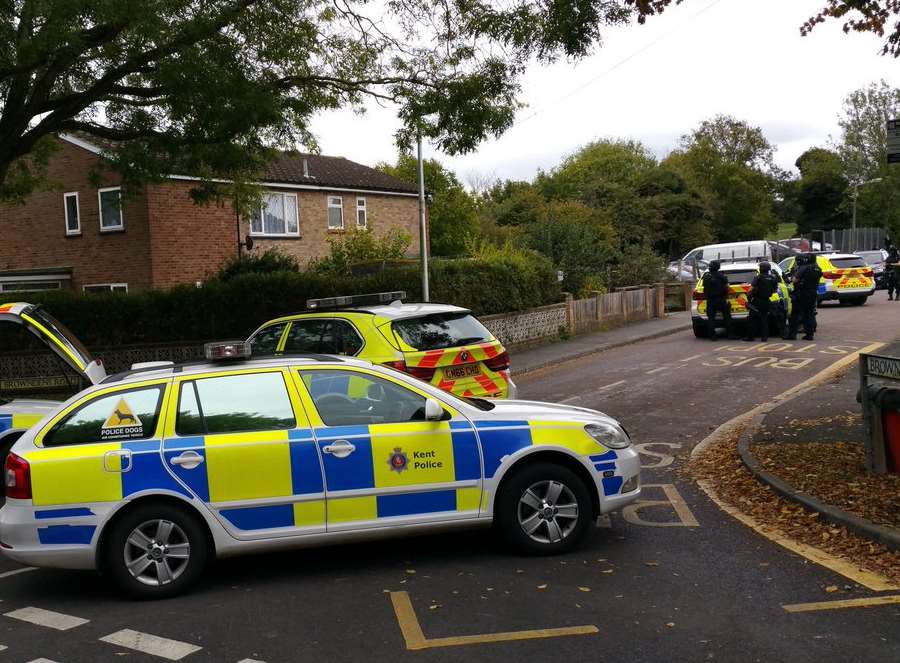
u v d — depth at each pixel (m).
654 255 29.86
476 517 5.79
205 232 23.59
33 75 12.65
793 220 86.12
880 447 7.11
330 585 5.48
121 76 12.29
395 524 5.63
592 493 6.02
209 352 5.80
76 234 23.69
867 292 28.12
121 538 5.31
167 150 13.75
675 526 6.55
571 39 10.95
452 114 13.42
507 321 19.50
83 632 4.85
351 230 25.12
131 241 22.75
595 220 33.97
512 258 20.91
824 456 7.92
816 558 5.62
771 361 15.52
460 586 5.34
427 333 8.88
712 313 19.70
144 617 5.04
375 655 4.34
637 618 4.70
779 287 19.17
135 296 17.39
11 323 9.12
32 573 6.15
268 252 21.83
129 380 5.64
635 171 56.19
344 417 5.73
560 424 5.98
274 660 4.34
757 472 7.60
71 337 9.67
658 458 8.91
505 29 12.20
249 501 5.45
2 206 25.06
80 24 10.94
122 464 5.33
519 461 5.93
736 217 65.62
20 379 9.22
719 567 5.54
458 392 8.73
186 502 5.39
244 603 5.21
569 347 19.95
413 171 40.38
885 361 6.90
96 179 16.50
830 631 4.43
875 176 51.69
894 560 5.46
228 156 13.72
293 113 14.24
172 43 11.72
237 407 5.62
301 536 5.50
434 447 5.71
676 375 14.57
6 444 8.35
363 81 14.25
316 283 17.48
